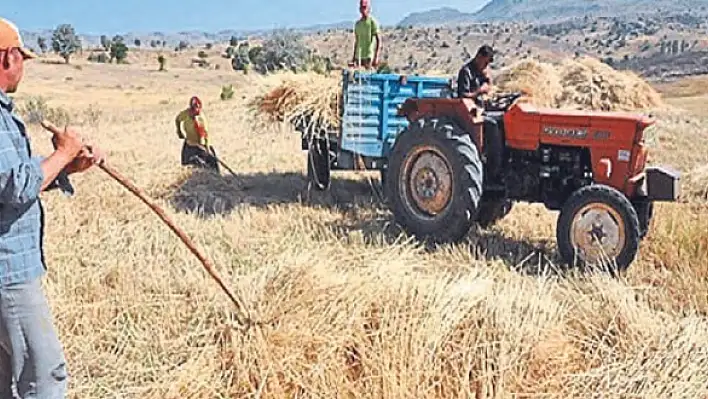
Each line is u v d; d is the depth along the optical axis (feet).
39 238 11.00
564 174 22.43
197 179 32.55
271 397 13.46
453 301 14.97
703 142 47.80
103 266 18.98
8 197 10.15
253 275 16.48
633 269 20.44
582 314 15.93
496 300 15.24
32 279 10.77
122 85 195.62
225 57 317.63
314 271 15.85
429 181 23.59
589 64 74.08
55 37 248.32
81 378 13.69
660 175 20.81
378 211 27.89
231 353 14.05
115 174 12.73
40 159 11.00
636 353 14.67
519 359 14.07
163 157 40.24
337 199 30.14
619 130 21.09
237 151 42.63
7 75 10.53
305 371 13.79
